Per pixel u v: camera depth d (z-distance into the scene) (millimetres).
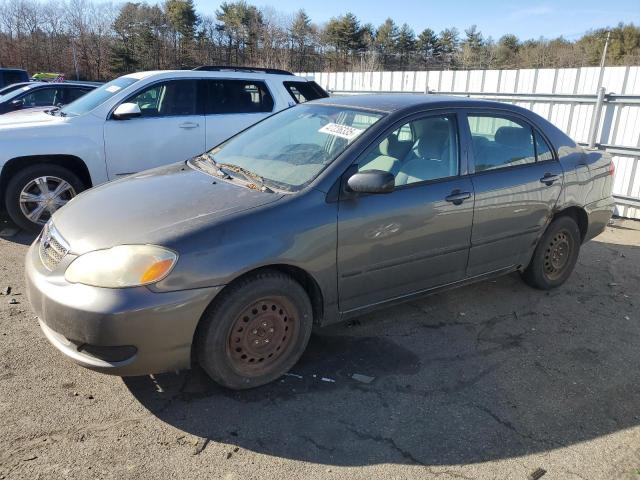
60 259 2824
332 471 2512
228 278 2770
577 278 5164
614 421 2979
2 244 5469
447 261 3783
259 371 3080
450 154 3803
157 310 2615
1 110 11547
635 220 7785
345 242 3195
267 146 3844
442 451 2680
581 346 3818
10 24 62969
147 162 6309
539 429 2881
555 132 4594
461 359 3566
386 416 2932
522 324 4125
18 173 5559
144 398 2982
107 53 65938
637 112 7527
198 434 2719
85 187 6020
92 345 2627
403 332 3902
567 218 4633
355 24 74688
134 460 2512
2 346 3414
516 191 4078
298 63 74250
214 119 6742
